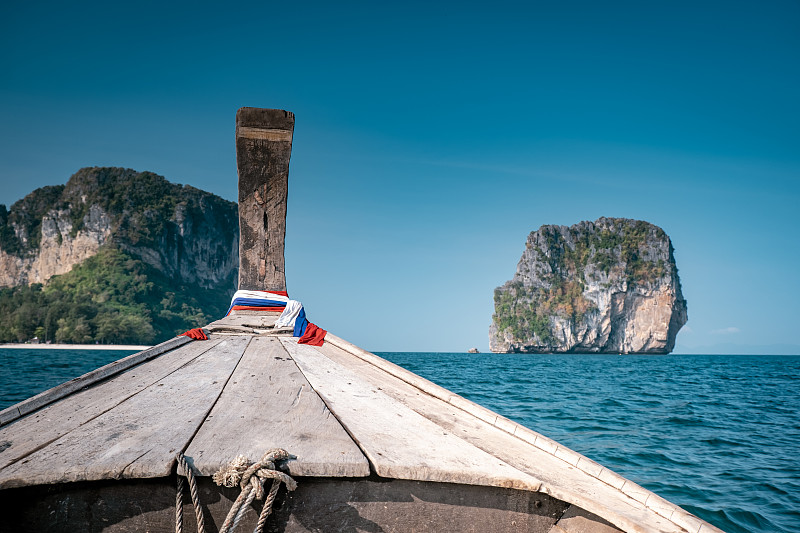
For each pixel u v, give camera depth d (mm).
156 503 1775
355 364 3457
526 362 70500
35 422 2219
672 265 182500
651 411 14812
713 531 1689
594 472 2076
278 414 2293
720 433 11172
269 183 5059
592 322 181750
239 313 4738
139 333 132875
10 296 169000
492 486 1890
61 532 1736
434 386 3000
